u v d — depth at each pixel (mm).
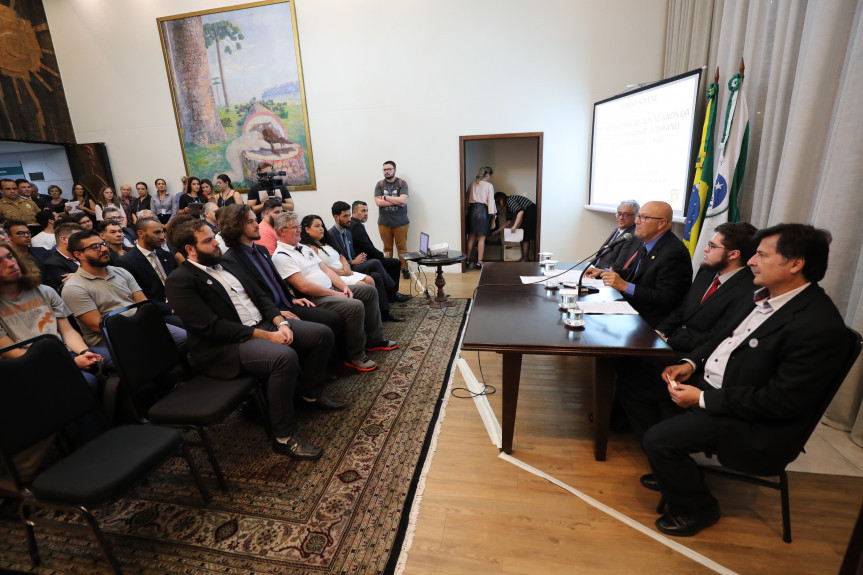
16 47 5301
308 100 5367
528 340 1692
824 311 1241
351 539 1501
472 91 5004
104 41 5566
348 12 5023
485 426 2160
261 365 1881
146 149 5902
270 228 3195
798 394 1235
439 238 5535
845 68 1987
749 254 1768
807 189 2203
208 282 1974
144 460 1380
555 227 5230
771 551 1402
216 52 5379
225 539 1516
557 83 4809
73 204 5262
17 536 1574
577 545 1451
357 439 2074
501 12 4734
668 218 2287
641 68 4590
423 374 2734
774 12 2594
